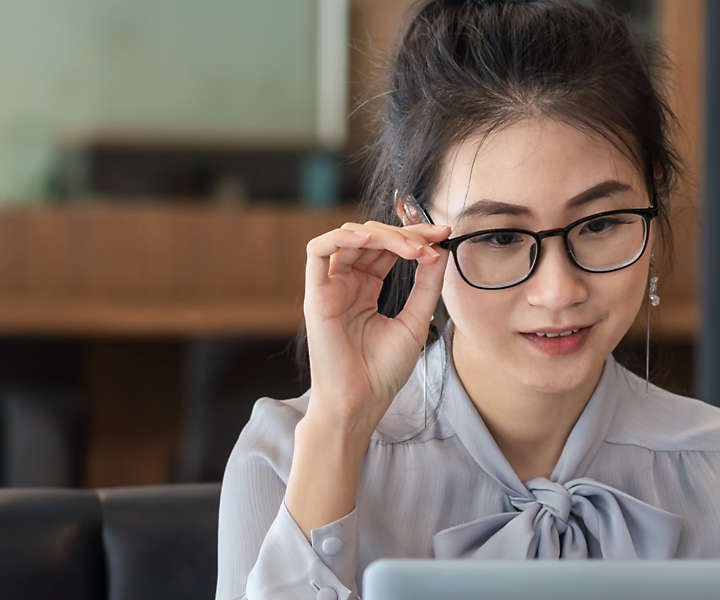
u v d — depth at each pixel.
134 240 6.79
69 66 7.54
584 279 1.71
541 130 1.69
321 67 7.72
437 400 2.00
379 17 7.70
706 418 2.05
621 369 2.08
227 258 6.83
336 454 1.79
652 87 1.83
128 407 6.41
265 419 2.06
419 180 1.82
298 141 7.75
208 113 7.68
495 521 1.90
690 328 6.03
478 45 1.78
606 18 1.84
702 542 1.96
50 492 2.22
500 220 1.71
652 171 1.82
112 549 2.19
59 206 6.84
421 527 1.94
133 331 6.12
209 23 7.64
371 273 1.84
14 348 6.13
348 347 1.79
